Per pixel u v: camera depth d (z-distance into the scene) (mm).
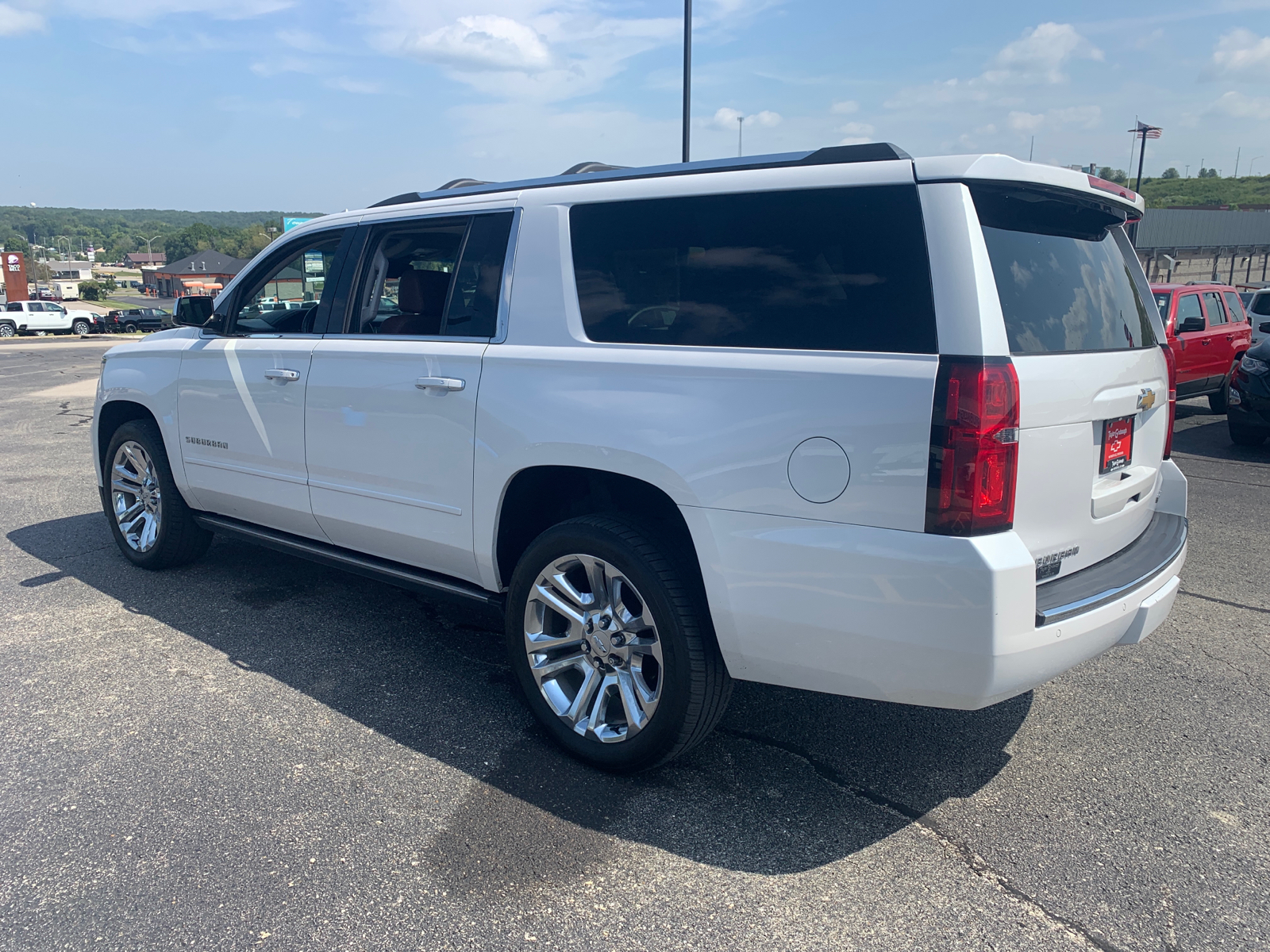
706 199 2736
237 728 3211
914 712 3441
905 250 2350
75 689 3514
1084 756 3100
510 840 2568
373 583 4848
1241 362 9328
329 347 3742
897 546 2295
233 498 4305
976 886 2389
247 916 2238
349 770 2941
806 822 2682
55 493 7074
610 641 2900
